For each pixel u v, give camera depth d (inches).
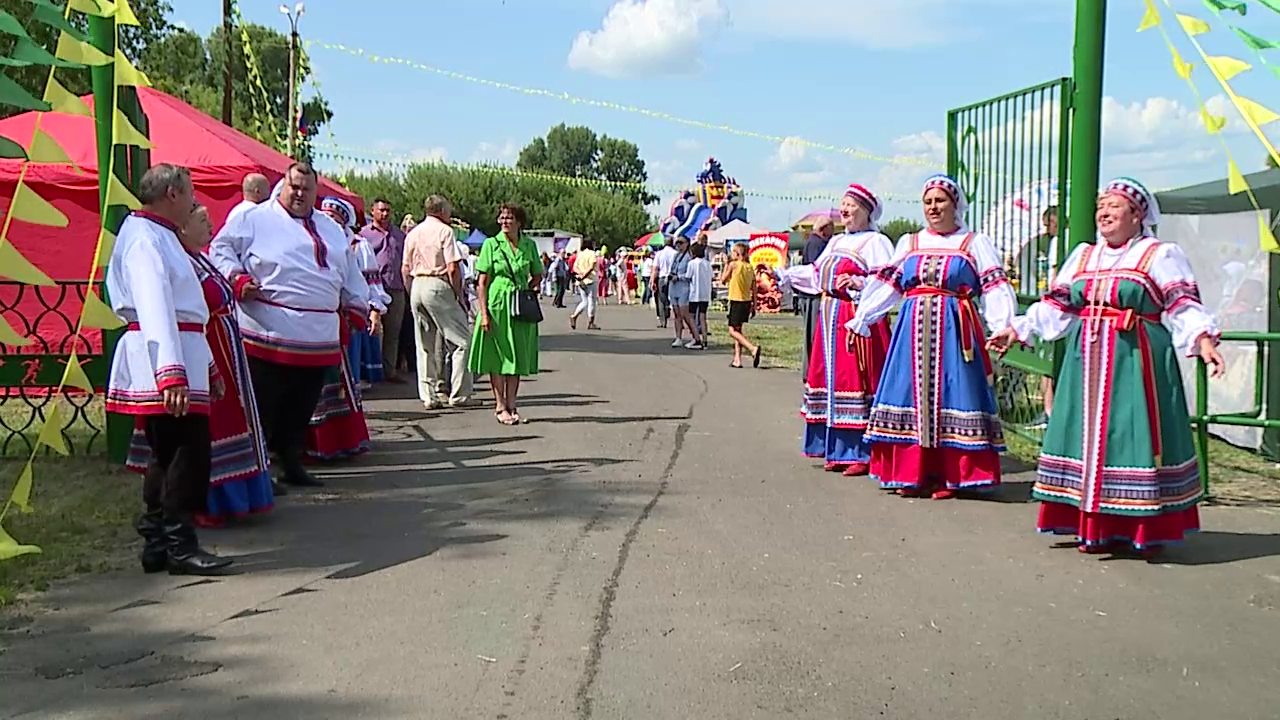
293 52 805.2
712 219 1566.2
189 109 473.7
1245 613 183.9
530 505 256.2
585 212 2765.7
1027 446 333.1
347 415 304.5
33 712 144.1
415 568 206.5
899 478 266.8
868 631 174.4
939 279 261.3
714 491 271.7
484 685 152.8
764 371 557.0
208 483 204.8
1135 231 214.5
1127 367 210.2
